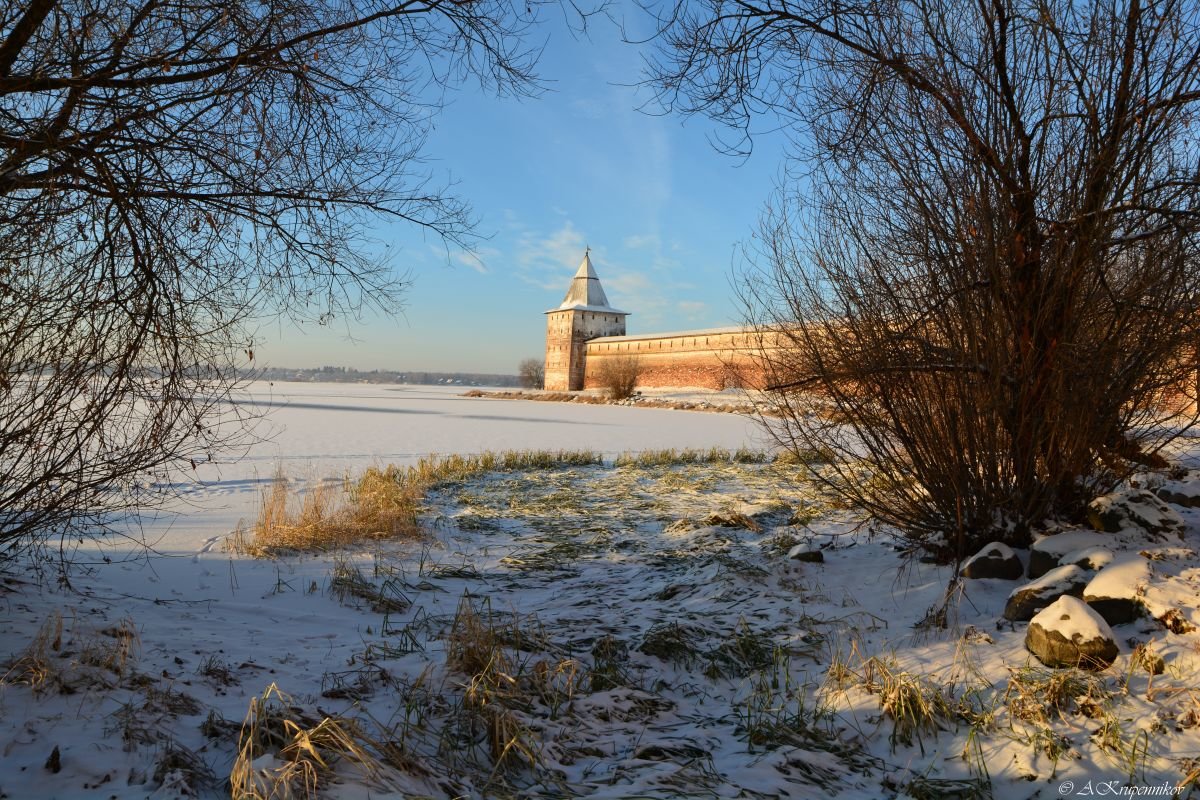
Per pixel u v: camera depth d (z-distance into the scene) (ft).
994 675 12.24
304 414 110.83
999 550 16.46
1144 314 16.16
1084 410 16.28
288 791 7.82
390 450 62.59
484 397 254.06
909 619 15.61
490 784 9.45
